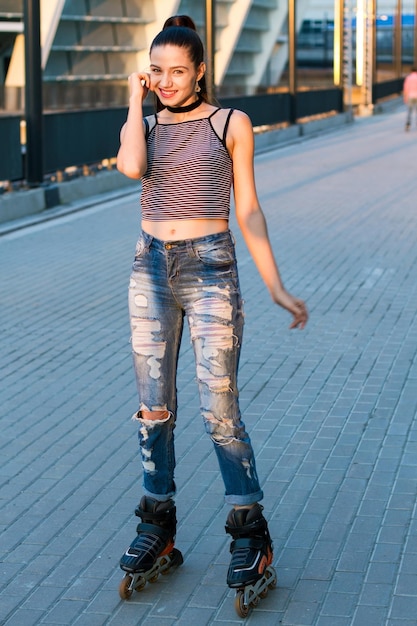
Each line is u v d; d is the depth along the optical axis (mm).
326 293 9570
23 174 15266
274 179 18984
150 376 3854
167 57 3646
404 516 4668
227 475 3891
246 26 44906
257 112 26625
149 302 3799
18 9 32219
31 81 15047
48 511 4852
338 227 13375
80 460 5508
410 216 14234
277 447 5609
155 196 3748
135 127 3701
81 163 17000
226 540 4477
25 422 6133
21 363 7410
